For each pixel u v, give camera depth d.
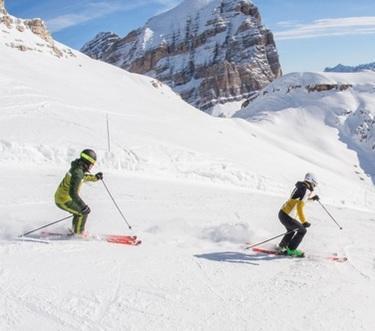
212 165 30.39
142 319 5.60
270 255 8.95
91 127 32.66
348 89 157.50
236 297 6.55
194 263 7.94
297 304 6.45
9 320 5.29
